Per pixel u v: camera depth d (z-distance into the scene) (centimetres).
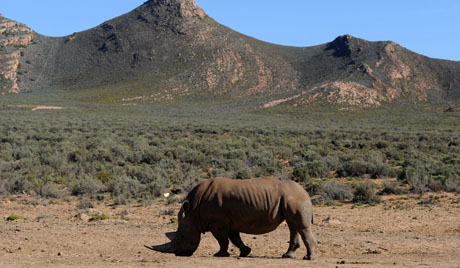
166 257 1545
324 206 3019
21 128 9162
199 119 15138
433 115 18750
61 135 7819
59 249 1730
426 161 5147
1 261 1474
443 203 3047
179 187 3722
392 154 5984
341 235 2050
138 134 9044
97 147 6047
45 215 2598
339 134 9719
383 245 1822
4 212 2753
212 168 4984
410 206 2938
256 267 1305
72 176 4247
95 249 1733
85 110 17938
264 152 5778
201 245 1836
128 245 1803
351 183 3959
